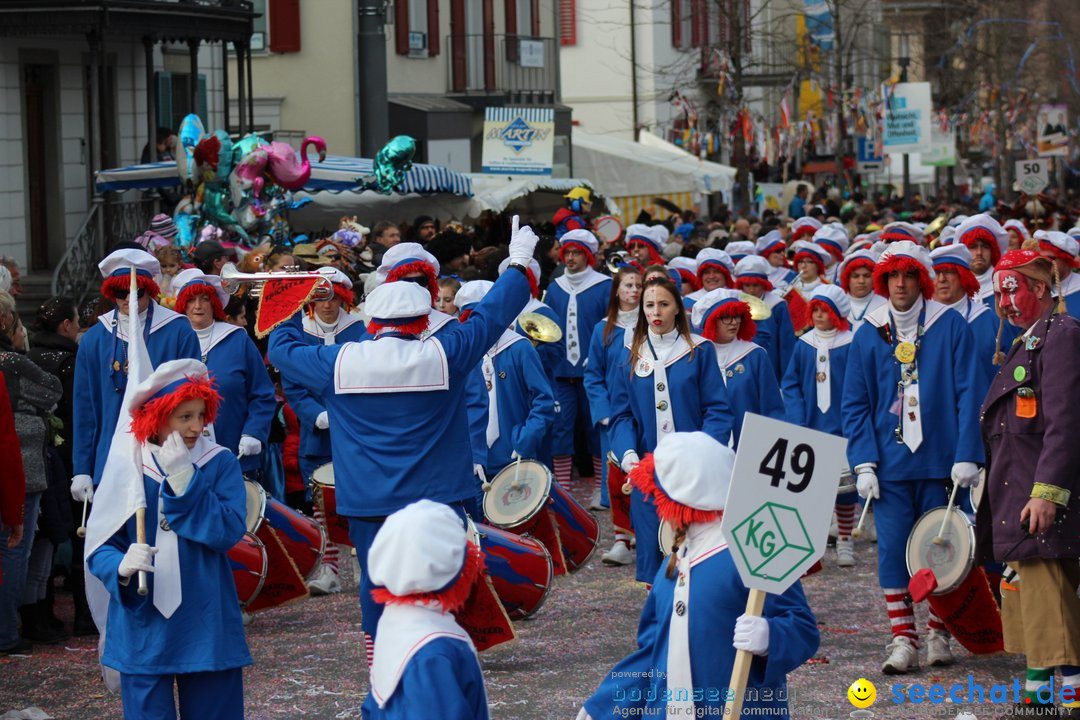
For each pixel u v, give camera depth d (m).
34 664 11.46
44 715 10.13
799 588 6.91
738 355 12.81
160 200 27.25
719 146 50.66
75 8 25.31
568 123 43.53
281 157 22.55
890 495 10.98
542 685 10.61
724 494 6.70
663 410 11.52
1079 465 9.10
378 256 19.62
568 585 13.76
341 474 9.41
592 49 55.38
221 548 8.05
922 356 10.95
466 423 9.59
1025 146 66.25
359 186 24.81
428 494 9.30
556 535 12.55
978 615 10.49
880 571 10.92
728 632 6.73
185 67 32.44
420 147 39.91
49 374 11.67
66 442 12.78
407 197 28.00
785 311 17.62
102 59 26.38
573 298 17.59
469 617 9.47
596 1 55.03
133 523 8.17
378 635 6.06
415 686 5.84
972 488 10.66
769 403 12.84
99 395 11.55
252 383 12.64
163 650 7.98
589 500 17.78
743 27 45.81
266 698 10.46
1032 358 9.30
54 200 28.67
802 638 6.71
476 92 43.22
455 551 5.98
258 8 37.47
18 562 11.57
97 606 9.03
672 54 56.09
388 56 39.91
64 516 11.92
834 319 14.62
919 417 10.89
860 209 37.78
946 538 10.46
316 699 10.41
